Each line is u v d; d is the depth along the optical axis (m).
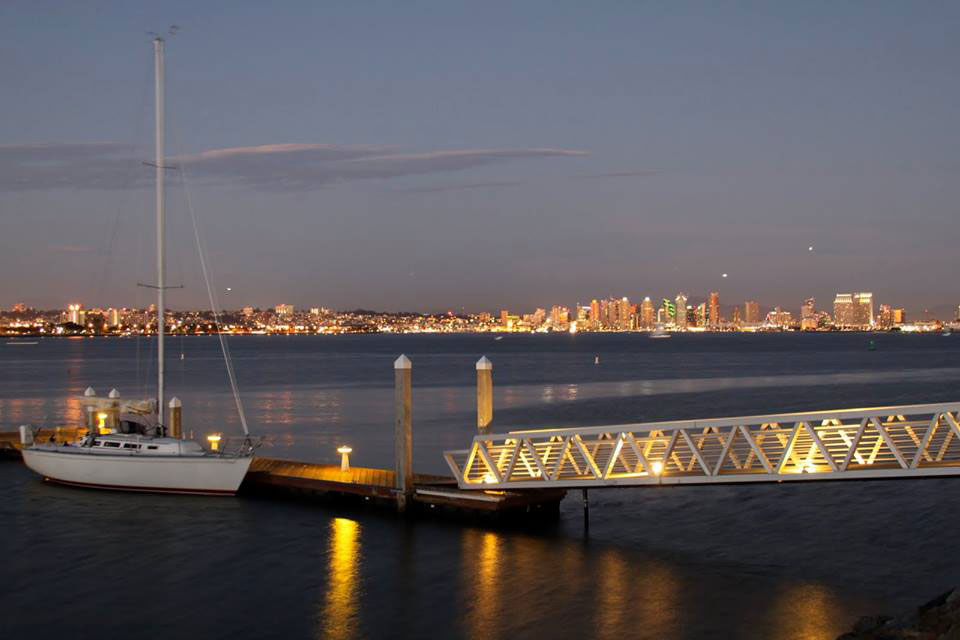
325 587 29.86
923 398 95.12
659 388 111.81
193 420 75.56
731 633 25.73
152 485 43.38
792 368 161.75
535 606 28.02
